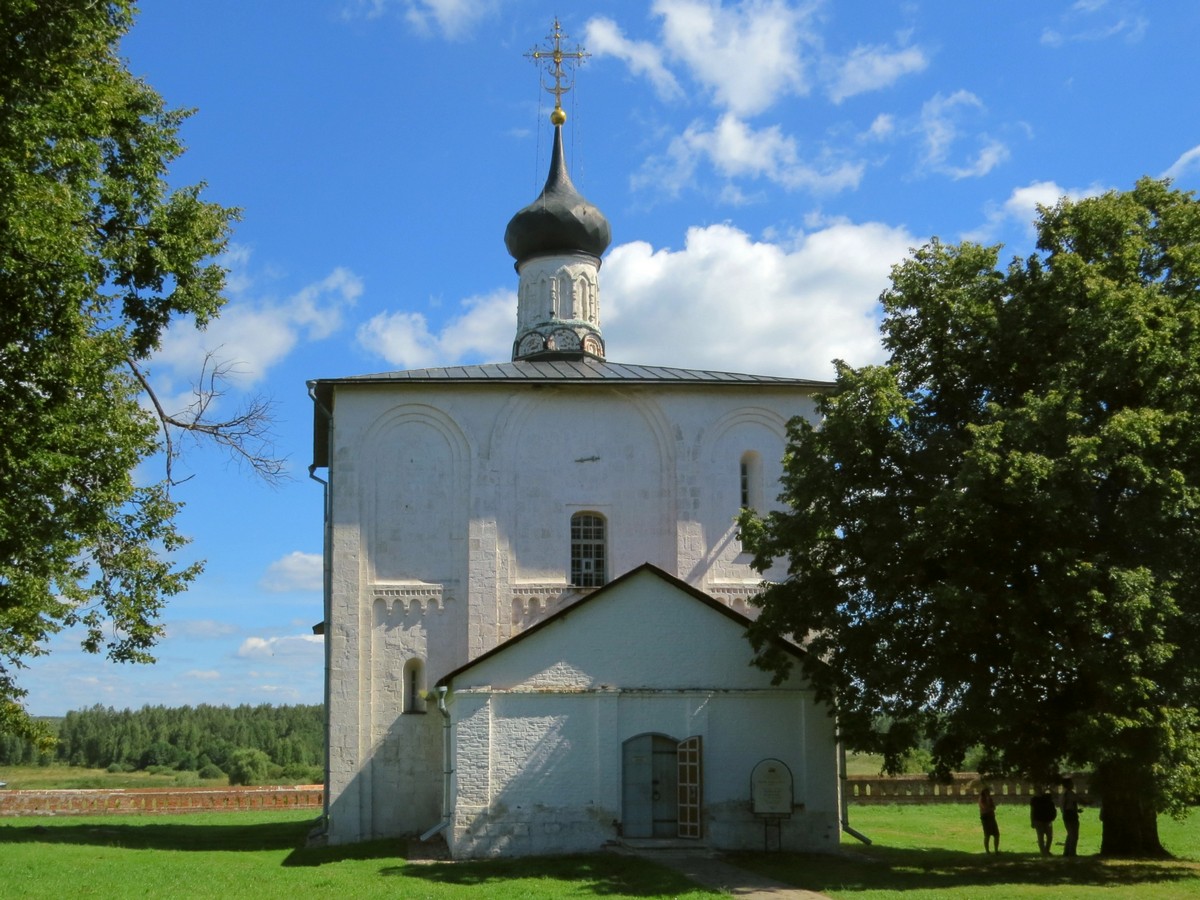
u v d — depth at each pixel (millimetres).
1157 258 24719
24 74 18594
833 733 26984
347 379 33125
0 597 19438
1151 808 22312
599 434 33969
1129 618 20594
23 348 19344
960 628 21953
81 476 20547
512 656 26969
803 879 21984
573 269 40469
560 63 42312
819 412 25422
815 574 25328
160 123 22328
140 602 21969
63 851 26828
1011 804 41562
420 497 33031
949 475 24078
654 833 26547
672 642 27281
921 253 26297
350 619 32062
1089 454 20859
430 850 27047
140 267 21938
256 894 20141
